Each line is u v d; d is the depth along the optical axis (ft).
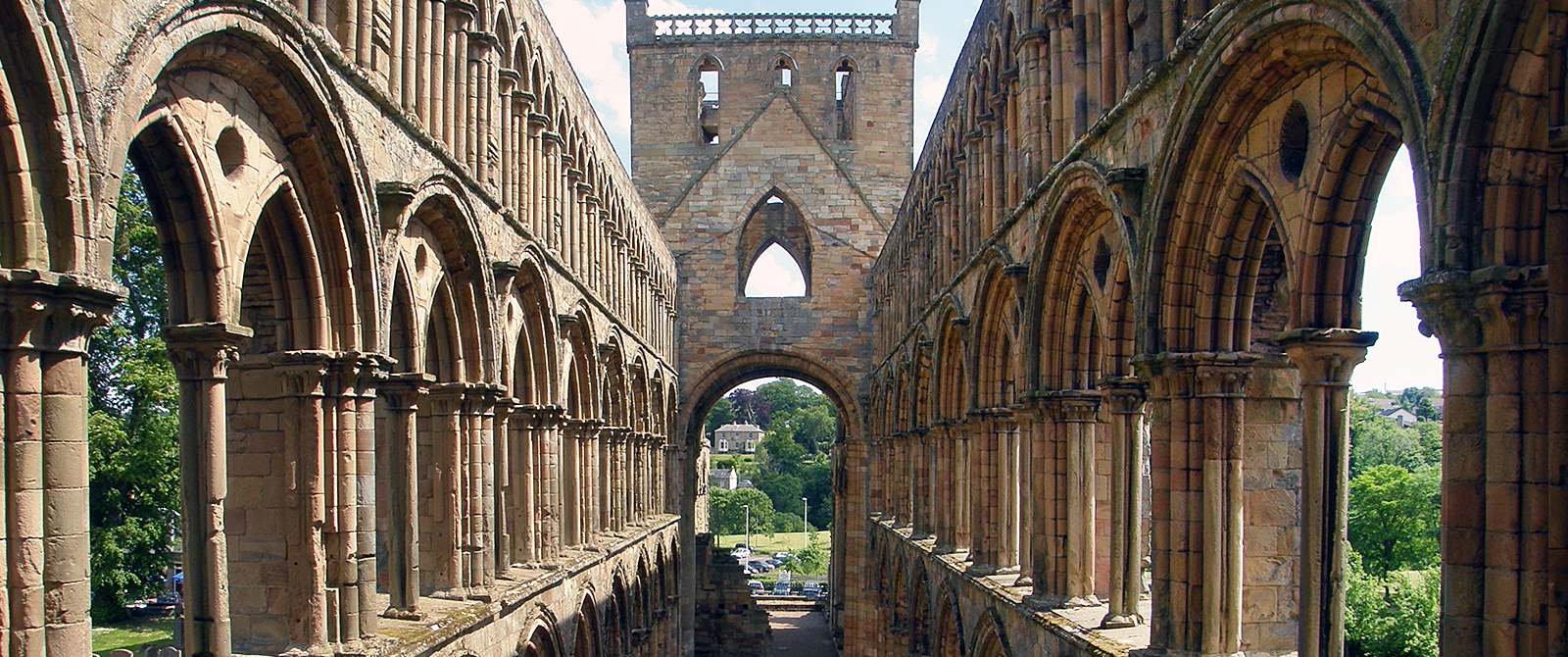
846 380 239.09
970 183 125.18
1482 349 40.68
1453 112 40.01
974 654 117.08
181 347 59.88
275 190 65.46
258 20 59.00
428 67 87.04
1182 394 69.05
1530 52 38.47
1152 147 69.46
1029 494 107.14
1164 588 69.92
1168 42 69.46
